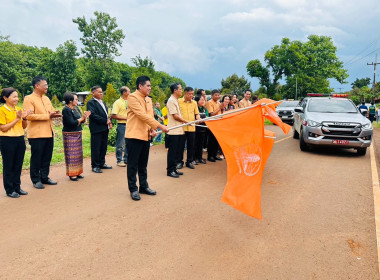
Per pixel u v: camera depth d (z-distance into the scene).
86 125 16.70
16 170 5.12
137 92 4.95
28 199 5.01
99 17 54.38
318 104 10.55
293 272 3.05
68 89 58.03
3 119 4.85
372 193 5.57
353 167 7.71
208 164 7.99
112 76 55.62
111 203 4.88
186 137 7.37
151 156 8.90
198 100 7.96
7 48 61.56
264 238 3.77
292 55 48.03
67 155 6.04
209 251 3.44
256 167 3.78
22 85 62.81
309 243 3.66
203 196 5.30
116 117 7.27
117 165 7.61
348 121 9.01
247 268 3.11
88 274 2.97
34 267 3.07
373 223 4.25
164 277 2.93
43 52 60.12
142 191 5.43
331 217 4.45
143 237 3.74
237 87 58.12
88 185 5.85
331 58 51.44
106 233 3.83
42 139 5.50
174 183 6.08
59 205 4.75
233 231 3.95
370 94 54.81
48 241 3.60
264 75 50.16
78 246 3.50
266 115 4.33
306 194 5.50
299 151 10.05
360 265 3.20
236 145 3.89
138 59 46.38
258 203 3.72
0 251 3.36
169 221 4.22
